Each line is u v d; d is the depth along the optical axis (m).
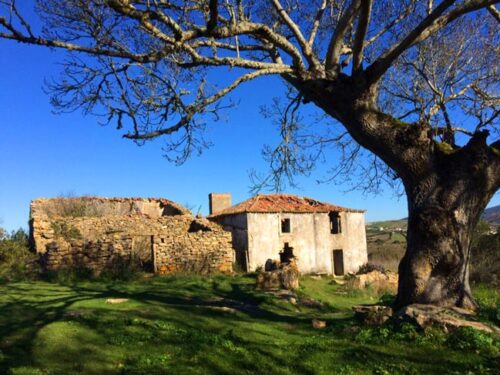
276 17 13.54
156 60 9.41
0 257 24.06
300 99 13.16
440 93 13.79
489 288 20.39
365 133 10.76
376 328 9.62
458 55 15.01
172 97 10.83
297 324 11.57
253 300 16.31
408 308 9.55
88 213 32.84
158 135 10.53
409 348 8.36
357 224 33.47
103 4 9.10
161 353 8.34
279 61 12.83
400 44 9.99
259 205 31.30
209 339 9.12
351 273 31.06
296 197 34.81
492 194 10.65
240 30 9.84
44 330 9.70
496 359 7.62
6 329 10.02
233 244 30.92
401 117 14.97
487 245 25.22
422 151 10.53
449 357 7.83
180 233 25.45
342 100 10.75
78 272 21.58
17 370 7.46
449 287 10.12
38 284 19.17
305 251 31.20
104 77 10.48
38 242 25.69
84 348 8.62
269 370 7.55
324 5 12.68
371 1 9.58
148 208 36.56
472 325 8.77
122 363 7.91
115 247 22.97
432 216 10.20
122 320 10.62
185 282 20.92
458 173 10.36
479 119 14.57
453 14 10.09
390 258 36.19
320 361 7.93
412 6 13.19
